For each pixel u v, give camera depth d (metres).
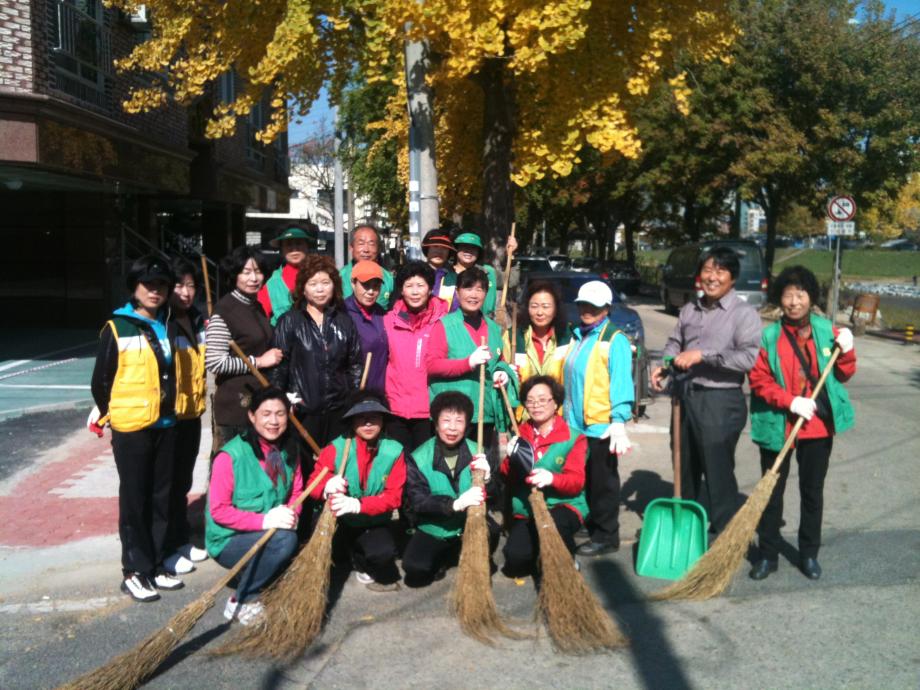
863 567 5.43
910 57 24.34
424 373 5.73
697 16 11.15
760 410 5.36
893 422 10.05
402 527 6.02
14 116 11.16
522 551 5.16
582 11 9.55
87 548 5.82
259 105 24.83
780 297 5.24
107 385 4.89
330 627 4.65
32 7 11.23
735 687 3.95
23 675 4.13
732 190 32.47
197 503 6.81
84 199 17.03
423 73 9.31
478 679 4.07
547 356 5.93
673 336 5.73
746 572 5.37
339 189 19.62
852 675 4.04
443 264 6.80
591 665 4.19
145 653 3.92
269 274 5.68
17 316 17.39
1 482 7.36
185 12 11.75
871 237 74.12
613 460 5.62
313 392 5.43
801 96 25.14
